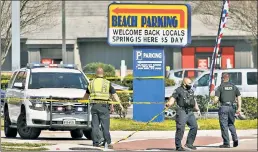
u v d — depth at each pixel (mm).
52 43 154000
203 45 155750
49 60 155625
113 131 66500
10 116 59812
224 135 54562
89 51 160750
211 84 77312
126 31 74625
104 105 48750
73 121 54719
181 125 50188
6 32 98125
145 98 74500
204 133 66500
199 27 154875
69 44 155125
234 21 128250
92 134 49750
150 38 74750
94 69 138500
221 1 126938
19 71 61500
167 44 74812
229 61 144000
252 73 86625
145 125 66312
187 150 51000
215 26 143750
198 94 84000
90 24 159875
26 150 47250
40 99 54812
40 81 58062
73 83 58500
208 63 155750
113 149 49219
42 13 112375
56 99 54812
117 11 74562
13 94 59469
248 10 123000
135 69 74875
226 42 155625
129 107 86125
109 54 161000
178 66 155750
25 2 101750
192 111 50875
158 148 53750
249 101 77125
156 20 74812
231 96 54406
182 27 74938
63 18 119250
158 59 74875
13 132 60719
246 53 155625
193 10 131875
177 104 50562
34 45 154125
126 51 160875
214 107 78062
